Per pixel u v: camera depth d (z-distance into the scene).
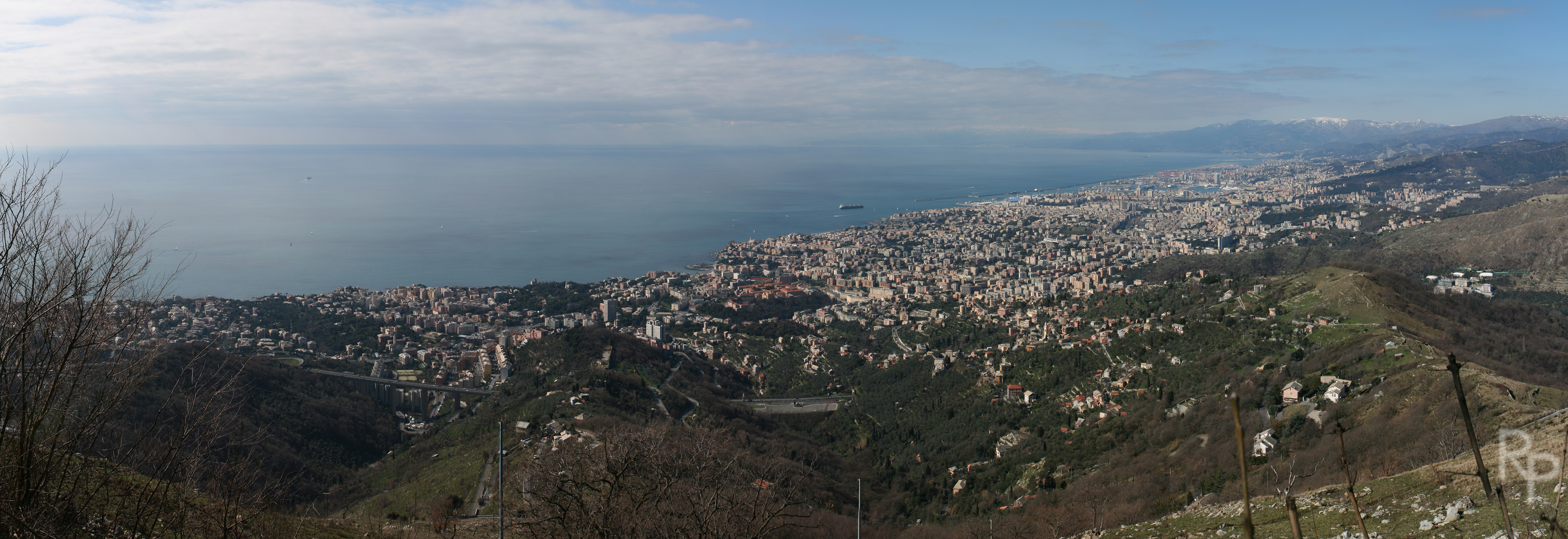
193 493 19.59
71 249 16.44
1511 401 44.22
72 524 16.52
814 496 60.31
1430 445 41.81
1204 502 45.88
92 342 16.47
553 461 39.12
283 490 23.91
